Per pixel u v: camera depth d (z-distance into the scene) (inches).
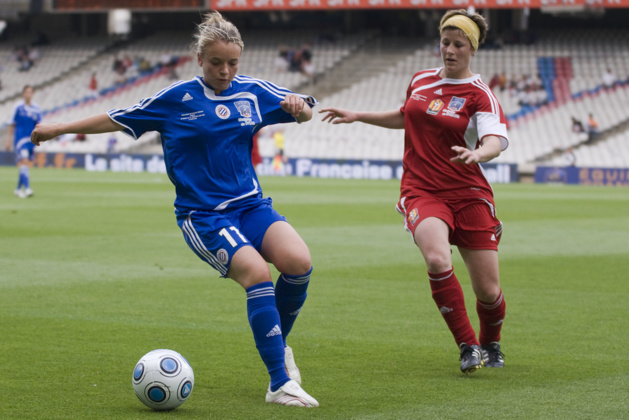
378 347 668.1
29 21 5516.7
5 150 4729.3
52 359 612.1
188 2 4527.6
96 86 4896.7
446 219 594.6
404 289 954.7
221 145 537.0
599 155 3941.9
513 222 1808.6
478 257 604.7
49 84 5034.5
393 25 4940.9
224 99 542.0
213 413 482.0
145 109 538.3
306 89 4611.2
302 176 4069.9
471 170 605.9
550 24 4781.0
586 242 1448.1
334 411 486.3
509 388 542.0
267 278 511.5
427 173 610.2
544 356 640.4
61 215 1802.4
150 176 3666.3
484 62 4473.4
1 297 874.8
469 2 4131.4
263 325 505.7
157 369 482.0
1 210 1892.2
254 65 4768.7
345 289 952.3
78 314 788.0
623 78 4281.5
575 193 2901.1
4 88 5059.1
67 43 5349.4
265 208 546.0
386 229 1614.2
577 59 4434.1
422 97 615.2
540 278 1048.8
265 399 511.5
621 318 796.0
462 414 479.2
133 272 1053.8
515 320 786.2
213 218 530.9
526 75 4333.2
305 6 4296.3
